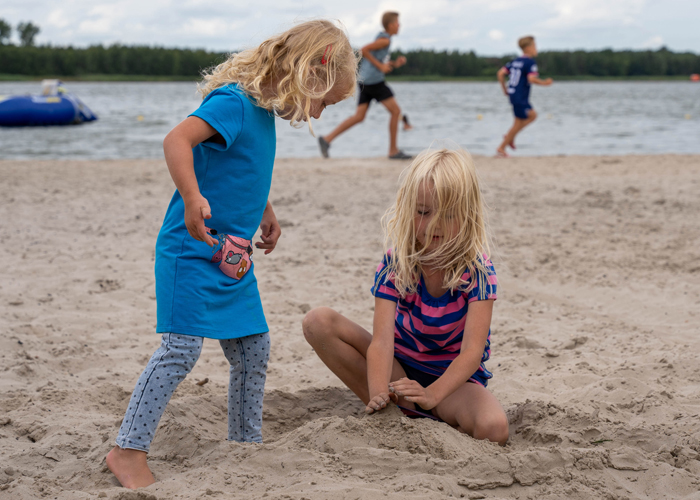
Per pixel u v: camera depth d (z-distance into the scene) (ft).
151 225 20.72
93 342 11.76
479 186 8.05
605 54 385.09
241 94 7.24
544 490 6.41
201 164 7.16
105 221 21.16
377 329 8.25
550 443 7.72
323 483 6.31
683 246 17.83
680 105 109.19
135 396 6.89
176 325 6.95
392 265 8.32
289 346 11.80
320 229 20.47
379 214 22.44
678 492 6.45
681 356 10.65
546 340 11.91
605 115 80.23
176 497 6.17
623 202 23.84
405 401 8.41
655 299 13.94
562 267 16.34
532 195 25.31
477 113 81.15
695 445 7.27
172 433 7.68
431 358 8.45
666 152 41.45
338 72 7.61
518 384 9.98
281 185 27.68
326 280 15.40
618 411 8.58
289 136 52.85
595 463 6.81
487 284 8.01
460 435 7.43
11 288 14.46
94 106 94.53
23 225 20.33
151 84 261.24
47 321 12.60
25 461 7.39
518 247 18.10
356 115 36.27
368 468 6.71
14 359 10.78
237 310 7.36
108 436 7.84
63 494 6.32
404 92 186.91
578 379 10.08
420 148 43.34
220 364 11.19
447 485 6.37
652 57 379.96
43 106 59.41
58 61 272.31
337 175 30.37
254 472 6.68
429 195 7.70
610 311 13.50
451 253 7.97
